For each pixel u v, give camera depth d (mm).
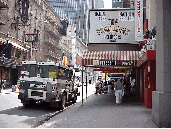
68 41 94062
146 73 14203
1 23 34875
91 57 16219
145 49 13406
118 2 65250
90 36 17766
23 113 11742
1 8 36250
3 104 15414
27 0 44438
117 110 11711
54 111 13031
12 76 42938
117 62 16062
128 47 18531
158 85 8117
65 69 15273
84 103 16062
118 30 17641
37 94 13562
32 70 13727
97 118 9188
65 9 167125
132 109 12141
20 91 13727
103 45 18297
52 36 65375
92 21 17766
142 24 16203
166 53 7445
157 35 8398
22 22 44562
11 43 37906
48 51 60312
